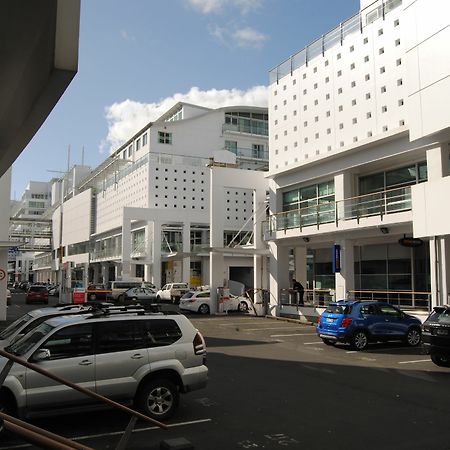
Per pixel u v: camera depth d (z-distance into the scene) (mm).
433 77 18078
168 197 59469
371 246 26047
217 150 67688
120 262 64312
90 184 84250
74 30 3938
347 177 23984
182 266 54312
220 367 12703
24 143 5574
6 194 24234
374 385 10516
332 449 6496
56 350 7207
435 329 12414
